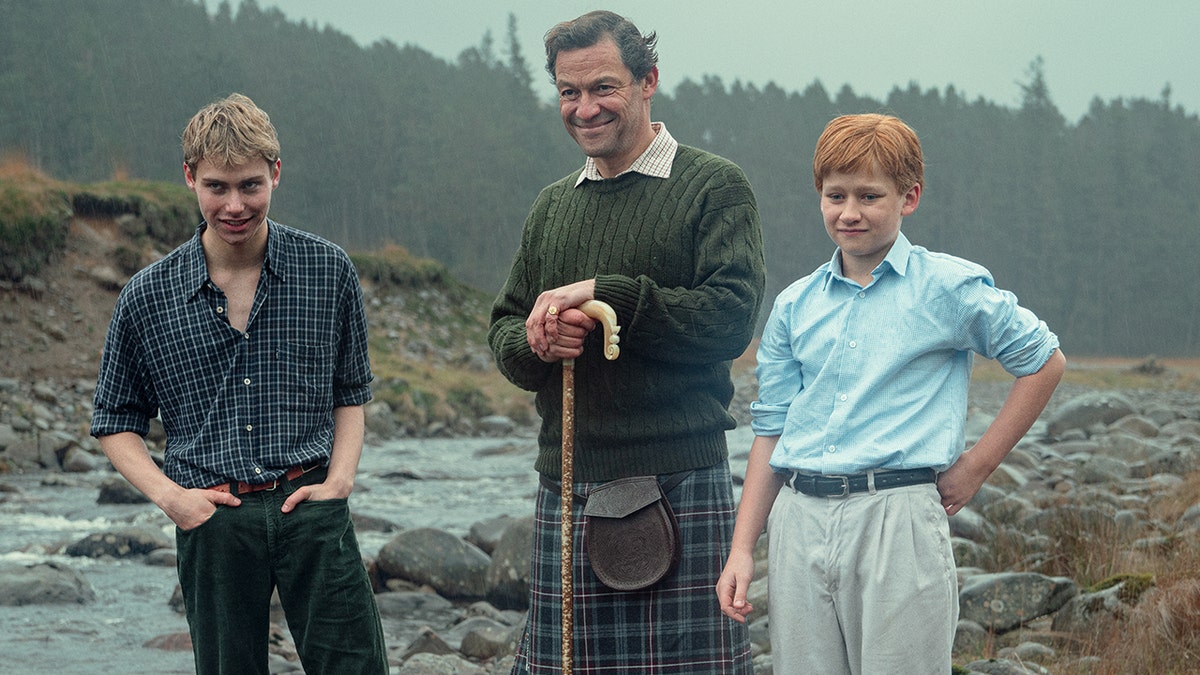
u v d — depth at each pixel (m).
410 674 5.49
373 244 68.62
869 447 2.85
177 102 63.25
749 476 3.10
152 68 64.38
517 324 3.49
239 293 3.28
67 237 22.42
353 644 3.30
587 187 3.48
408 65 87.44
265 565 3.25
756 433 3.12
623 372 3.30
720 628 3.31
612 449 3.35
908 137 2.89
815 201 92.81
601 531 3.27
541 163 77.38
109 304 21.67
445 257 70.88
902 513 2.82
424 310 31.52
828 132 2.94
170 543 9.02
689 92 99.12
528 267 3.56
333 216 68.75
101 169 58.06
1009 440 2.85
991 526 7.32
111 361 3.29
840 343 2.93
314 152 68.94
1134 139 107.69
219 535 3.20
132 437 3.31
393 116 73.06
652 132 3.47
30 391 17.61
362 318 3.47
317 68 73.31
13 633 6.52
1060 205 99.19
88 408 17.72
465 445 19.86
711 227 3.32
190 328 3.24
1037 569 6.43
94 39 65.00
